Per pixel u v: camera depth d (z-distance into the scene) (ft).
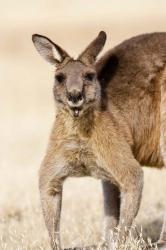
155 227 95.40
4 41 371.15
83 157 80.64
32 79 283.79
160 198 108.68
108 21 400.88
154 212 101.09
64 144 80.18
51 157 80.74
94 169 81.66
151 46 85.30
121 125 81.56
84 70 79.30
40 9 459.32
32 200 110.93
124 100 82.99
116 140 80.07
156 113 84.28
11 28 396.98
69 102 77.46
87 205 107.65
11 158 149.18
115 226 85.15
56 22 409.90
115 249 77.82
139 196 80.07
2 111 223.51
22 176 128.36
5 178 126.11
